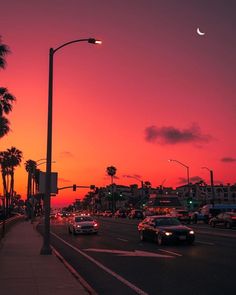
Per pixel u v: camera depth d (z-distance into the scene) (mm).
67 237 34531
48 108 20531
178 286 12531
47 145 20328
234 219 45625
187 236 25625
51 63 20797
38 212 136000
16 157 94688
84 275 14672
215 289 12023
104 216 134500
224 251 22031
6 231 38094
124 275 14633
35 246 23609
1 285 11789
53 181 20547
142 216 92062
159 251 22391
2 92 41812
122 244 27125
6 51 37688
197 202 109375
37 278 12898
